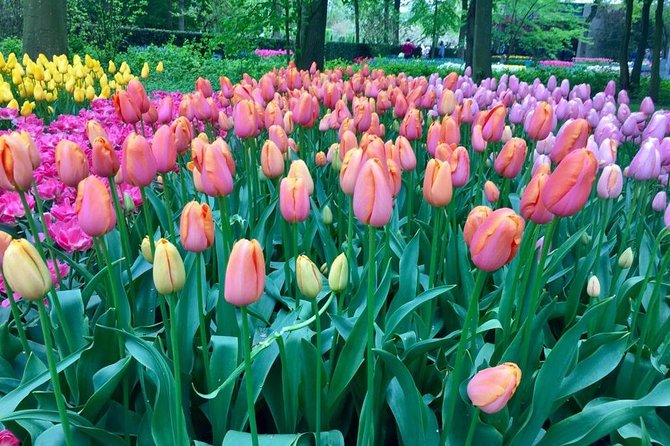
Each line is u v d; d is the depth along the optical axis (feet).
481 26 41.37
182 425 5.78
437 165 6.75
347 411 7.59
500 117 9.68
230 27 45.47
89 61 27.07
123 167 7.29
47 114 21.42
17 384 7.13
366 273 8.39
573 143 7.62
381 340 7.29
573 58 142.61
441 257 9.37
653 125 12.07
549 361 6.38
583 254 10.53
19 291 4.88
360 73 21.58
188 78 46.70
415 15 98.17
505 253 5.13
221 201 7.36
